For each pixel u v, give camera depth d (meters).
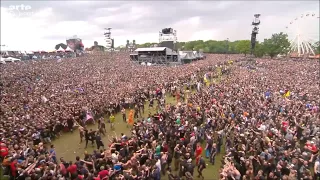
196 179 15.52
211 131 20.11
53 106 26.78
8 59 78.19
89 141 21.89
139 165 13.69
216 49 160.38
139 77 49.09
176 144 16.98
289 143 17.17
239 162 14.70
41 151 16.09
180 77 45.19
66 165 13.71
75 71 57.50
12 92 34.72
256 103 28.02
